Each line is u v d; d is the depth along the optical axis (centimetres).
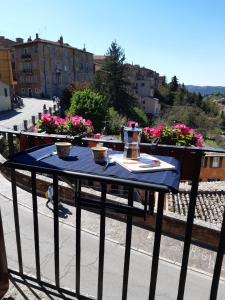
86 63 6000
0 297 195
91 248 360
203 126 5844
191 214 191
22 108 3086
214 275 190
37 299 234
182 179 338
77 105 2919
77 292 235
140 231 412
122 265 333
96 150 194
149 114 6366
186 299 291
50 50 4828
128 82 4641
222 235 180
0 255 190
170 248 381
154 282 201
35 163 195
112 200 432
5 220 414
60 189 485
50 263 323
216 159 830
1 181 569
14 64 5062
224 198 790
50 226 407
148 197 192
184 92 7819
